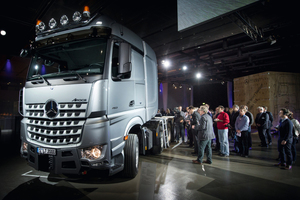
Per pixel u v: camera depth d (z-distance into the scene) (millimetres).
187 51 12391
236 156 6207
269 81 13625
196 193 3371
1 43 8250
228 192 3426
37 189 3469
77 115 2896
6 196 3186
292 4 6516
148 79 4844
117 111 3287
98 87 2930
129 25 8062
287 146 4832
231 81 20734
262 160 5684
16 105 18359
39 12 7055
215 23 7848
